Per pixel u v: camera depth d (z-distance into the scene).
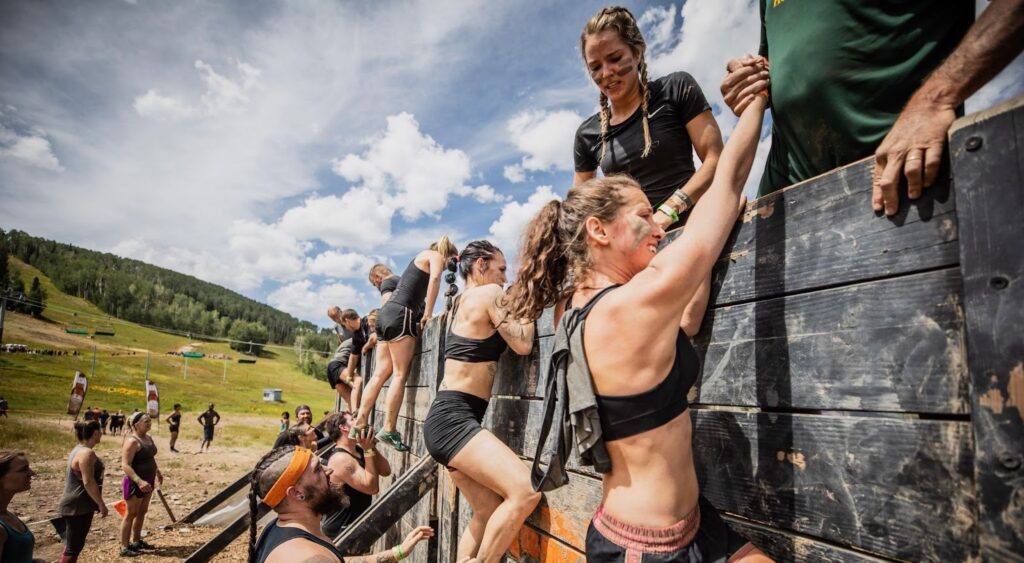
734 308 1.58
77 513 6.89
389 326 4.68
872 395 1.19
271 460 2.61
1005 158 0.95
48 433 24.81
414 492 3.57
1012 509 0.88
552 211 1.68
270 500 2.54
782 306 1.43
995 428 0.92
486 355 2.55
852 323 1.25
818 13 1.50
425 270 4.84
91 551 8.26
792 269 1.41
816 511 1.28
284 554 2.34
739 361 1.54
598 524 1.31
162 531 9.33
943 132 1.08
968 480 1.00
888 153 1.17
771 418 1.43
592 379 1.27
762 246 1.51
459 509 3.23
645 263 1.44
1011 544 0.88
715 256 1.21
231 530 5.56
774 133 1.89
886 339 1.17
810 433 1.32
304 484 2.56
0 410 29.53
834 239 1.30
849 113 1.47
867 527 1.17
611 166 2.52
